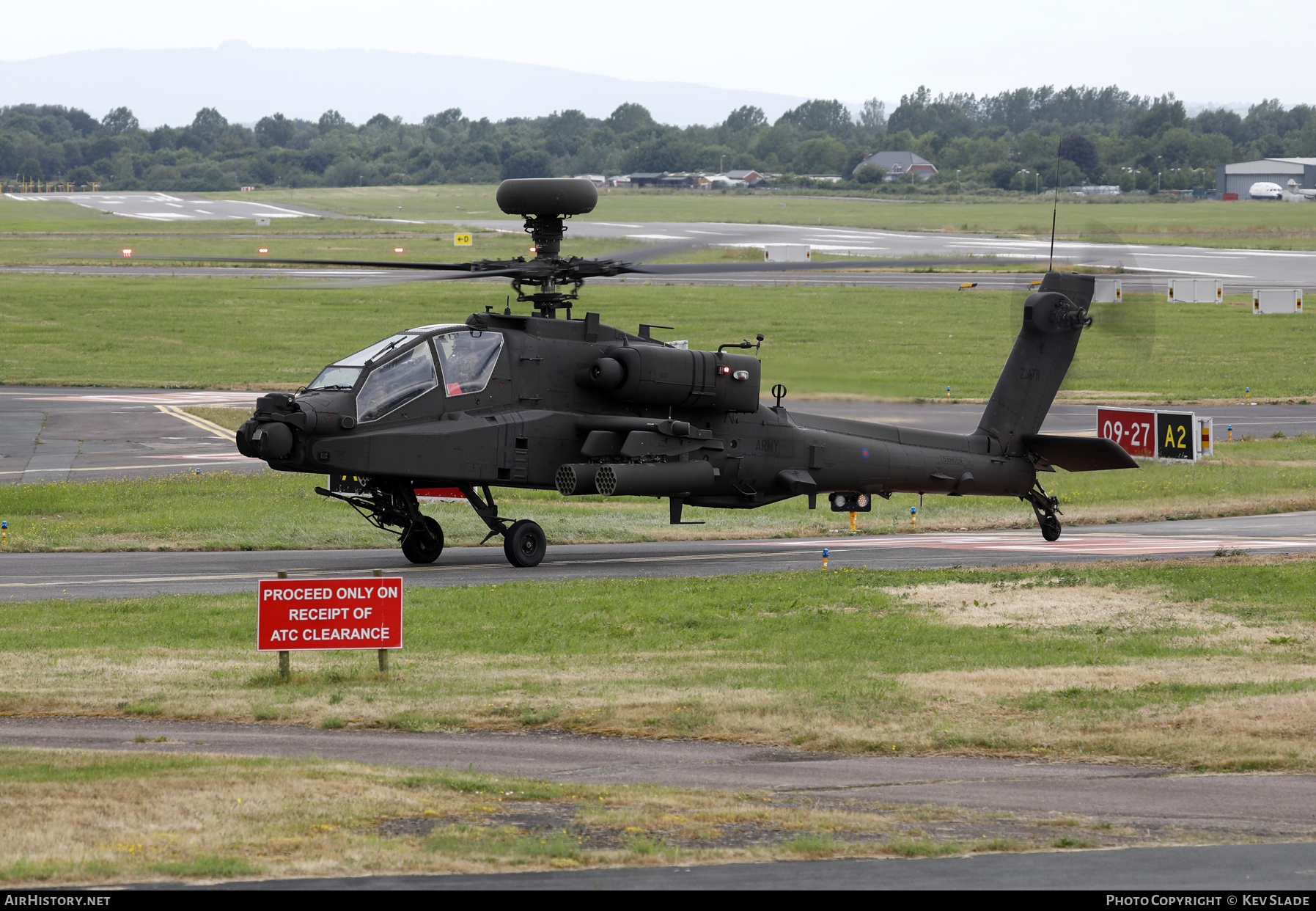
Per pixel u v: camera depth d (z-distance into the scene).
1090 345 178.50
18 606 46.12
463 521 71.94
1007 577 51.66
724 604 46.53
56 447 95.94
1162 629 41.81
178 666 36.50
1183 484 85.00
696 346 154.62
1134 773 27.36
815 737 29.80
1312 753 28.20
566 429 59.47
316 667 36.44
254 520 70.06
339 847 21.42
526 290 177.75
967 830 23.33
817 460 64.12
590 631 42.25
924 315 195.75
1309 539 64.69
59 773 25.28
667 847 21.91
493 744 29.41
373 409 54.59
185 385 131.25
